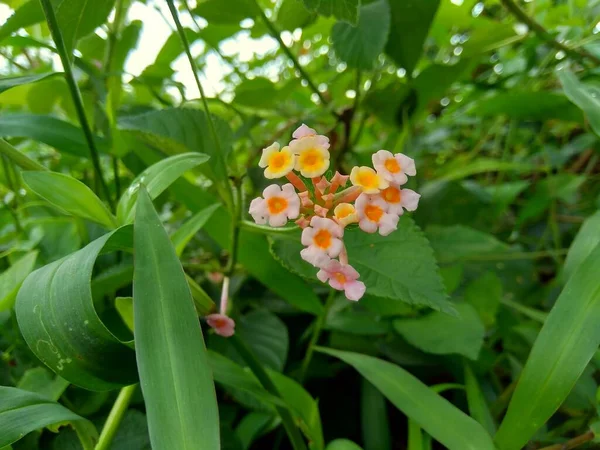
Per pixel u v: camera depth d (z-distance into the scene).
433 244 0.16
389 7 0.16
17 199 0.16
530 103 0.17
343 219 0.08
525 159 0.24
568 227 0.22
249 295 0.17
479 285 0.15
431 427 0.09
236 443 0.12
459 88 0.25
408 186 0.19
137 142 0.14
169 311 0.07
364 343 0.14
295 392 0.11
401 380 0.10
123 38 0.17
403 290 0.10
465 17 0.20
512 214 0.24
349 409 0.15
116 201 0.15
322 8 0.09
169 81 0.15
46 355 0.07
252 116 0.17
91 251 0.07
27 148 0.20
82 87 0.16
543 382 0.09
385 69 0.20
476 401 0.11
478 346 0.12
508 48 0.25
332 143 0.19
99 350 0.07
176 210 0.18
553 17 0.21
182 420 0.06
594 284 0.09
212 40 0.17
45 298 0.07
